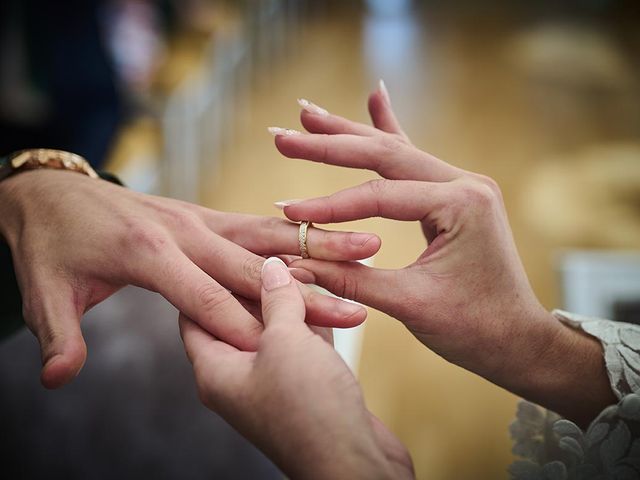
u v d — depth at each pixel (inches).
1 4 33.4
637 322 30.8
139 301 21.4
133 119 45.8
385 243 42.1
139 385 18.8
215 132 53.9
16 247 14.8
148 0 54.9
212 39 59.4
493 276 13.6
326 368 9.9
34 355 19.2
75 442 17.8
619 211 47.3
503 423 31.6
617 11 88.4
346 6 97.5
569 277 34.5
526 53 77.7
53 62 35.5
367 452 9.4
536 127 60.6
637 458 13.2
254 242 15.2
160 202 15.6
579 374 14.3
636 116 61.7
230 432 18.2
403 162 14.6
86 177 16.2
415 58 78.4
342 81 72.3
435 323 13.8
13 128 35.1
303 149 14.9
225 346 12.0
